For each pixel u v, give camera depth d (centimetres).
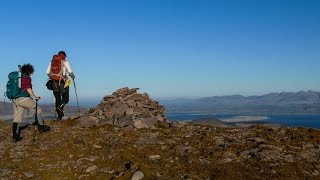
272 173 1252
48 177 1230
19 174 1234
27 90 1542
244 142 1566
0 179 1192
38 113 1611
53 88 1841
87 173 1256
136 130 1728
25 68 1557
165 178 1188
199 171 1248
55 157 1380
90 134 1642
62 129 1702
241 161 1359
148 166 1274
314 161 1396
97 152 1436
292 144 1562
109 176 1234
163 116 2048
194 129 1805
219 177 1195
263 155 1397
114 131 1691
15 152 1414
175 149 1472
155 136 1645
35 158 1362
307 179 1230
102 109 1992
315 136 1688
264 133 1731
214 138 1620
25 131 1672
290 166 1322
